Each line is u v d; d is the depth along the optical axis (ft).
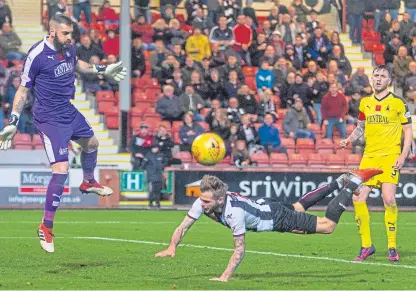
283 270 67.15
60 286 56.80
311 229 60.75
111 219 120.98
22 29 178.60
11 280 59.57
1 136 66.08
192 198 144.05
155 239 93.15
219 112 151.12
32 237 93.56
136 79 168.25
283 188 144.77
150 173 139.95
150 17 178.50
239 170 143.64
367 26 193.77
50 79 65.98
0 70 159.02
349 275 64.39
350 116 166.30
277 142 154.30
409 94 177.06
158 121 161.27
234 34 172.76
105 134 163.12
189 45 169.27
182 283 58.39
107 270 65.87
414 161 146.82
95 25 178.91
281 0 196.54
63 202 140.87
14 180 139.95
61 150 66.69
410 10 189.78
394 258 74.54
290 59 171.53
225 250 82.07
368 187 75.41
